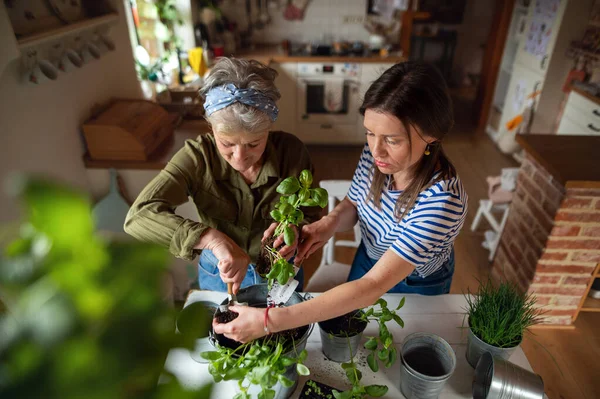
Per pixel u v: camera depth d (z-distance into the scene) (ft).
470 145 14.43
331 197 5.70
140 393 0.68
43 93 5.12
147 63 8.88
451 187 3.21
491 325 3.01
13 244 0.60
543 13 11.93
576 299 6.75
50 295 0.60
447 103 2.84
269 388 2.48
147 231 3.12
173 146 6.52
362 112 2.94
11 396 0.58
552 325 7.03
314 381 3.00
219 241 2.98
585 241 6.19
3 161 4.48
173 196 3.42
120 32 7.22
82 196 0.62
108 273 0.63
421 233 3.08
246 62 3.19
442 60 19.62
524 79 12.89
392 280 2.98
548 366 6.39
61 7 5.66
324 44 13.11
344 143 13.96
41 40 4.65
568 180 5.56
